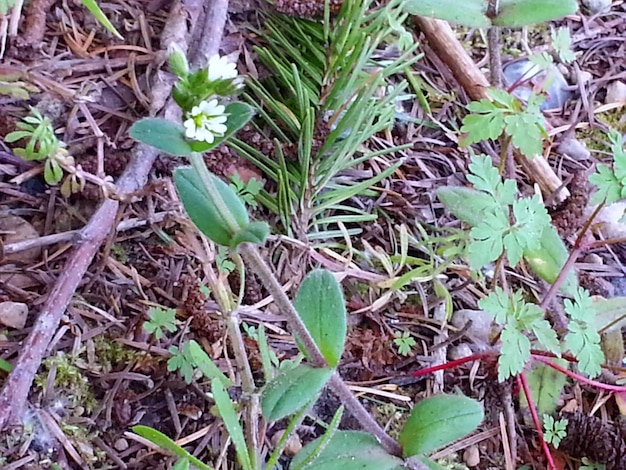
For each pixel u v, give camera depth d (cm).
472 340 16
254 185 16
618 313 16
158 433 11
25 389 13
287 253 16
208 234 12
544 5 17
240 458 11
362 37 17
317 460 13
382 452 13
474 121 16
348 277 17
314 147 17
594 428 15
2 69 16
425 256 17
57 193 15
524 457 15
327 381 12
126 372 14
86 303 15
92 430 14
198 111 10
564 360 16
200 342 15
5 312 14
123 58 17
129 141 16
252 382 14
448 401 13
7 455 13
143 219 15
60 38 17
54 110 16
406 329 16
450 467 15
